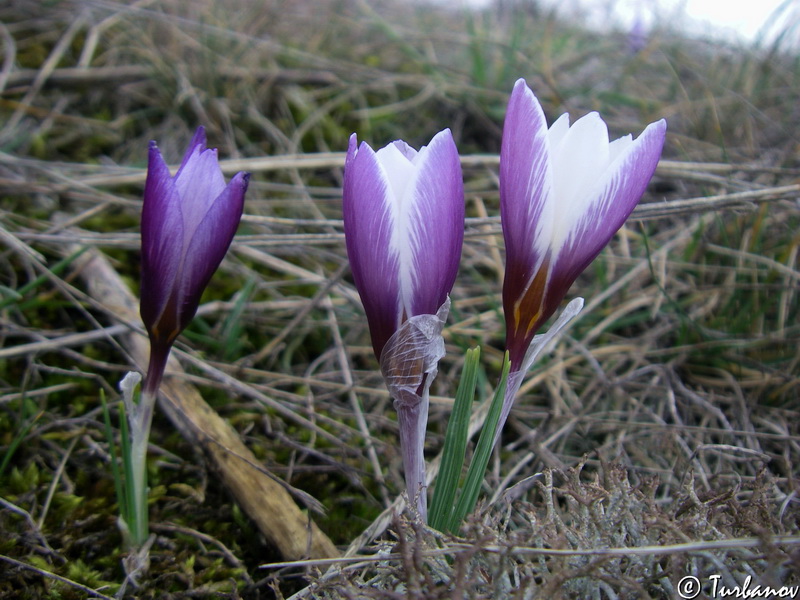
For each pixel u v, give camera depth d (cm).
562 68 28
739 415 16
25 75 23
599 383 17
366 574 11
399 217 9
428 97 25
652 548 8
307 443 15
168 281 10
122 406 11
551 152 9
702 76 26
